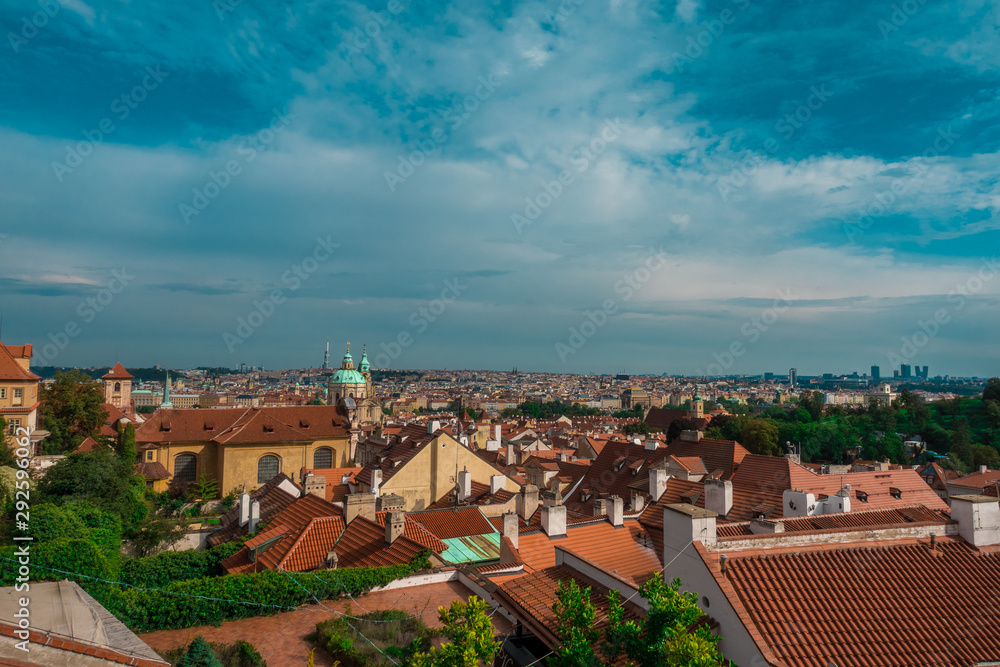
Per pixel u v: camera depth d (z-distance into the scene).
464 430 128.12
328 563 34.56
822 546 20.38
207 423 100.25
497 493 53.16
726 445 61.00
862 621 17.70
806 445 167.75
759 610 17.55
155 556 43.66
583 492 62.94
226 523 55.88
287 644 25.19
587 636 16.31
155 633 26.31
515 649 22.28
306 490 51.94
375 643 24.27
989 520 21.70
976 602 18.95
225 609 27.70
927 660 16.75
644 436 172.75
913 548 21.03
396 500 43.00
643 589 16.72
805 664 16.14
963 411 195.25
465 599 29.34
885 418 185.62
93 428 89.81
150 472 89.56
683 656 13.40
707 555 18.86
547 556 32.41
